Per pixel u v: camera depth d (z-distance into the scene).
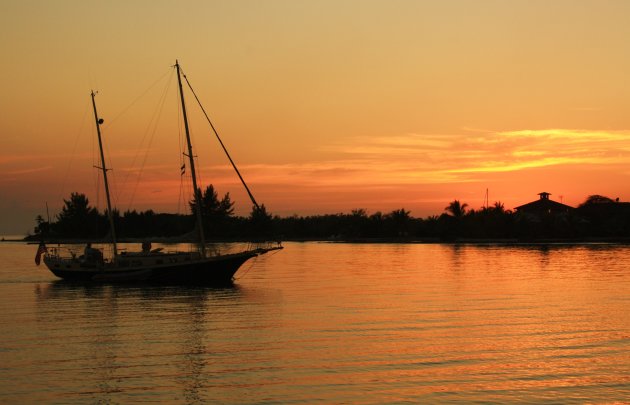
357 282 66.19
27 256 149.38
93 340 34.97
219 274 63.97
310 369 28.73
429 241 193.88
